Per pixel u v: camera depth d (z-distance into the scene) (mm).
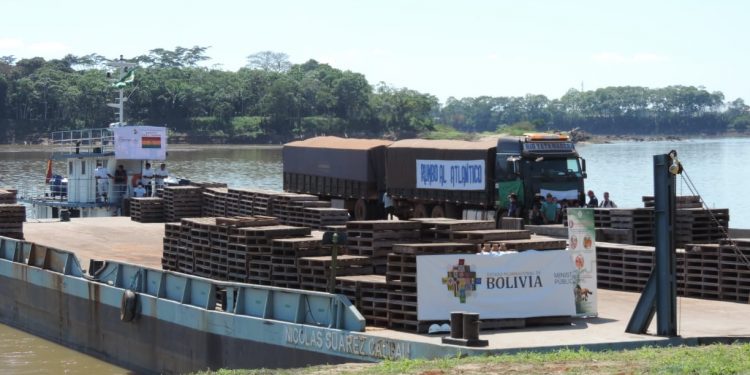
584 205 76125
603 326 42312
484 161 77000
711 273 50500
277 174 194000
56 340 62062
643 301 40438
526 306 42062
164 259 61344
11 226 73062
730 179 187250
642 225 62000
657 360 32531
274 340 44406
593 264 44656
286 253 49656
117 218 95312
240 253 52812
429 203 83438
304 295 43594
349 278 45125
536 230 65750
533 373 31328
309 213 73438
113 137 102188
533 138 75812
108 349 56812
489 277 41594
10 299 67938
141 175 102562
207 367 48375
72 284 60031
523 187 75000
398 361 36250
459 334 37844
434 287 40938
